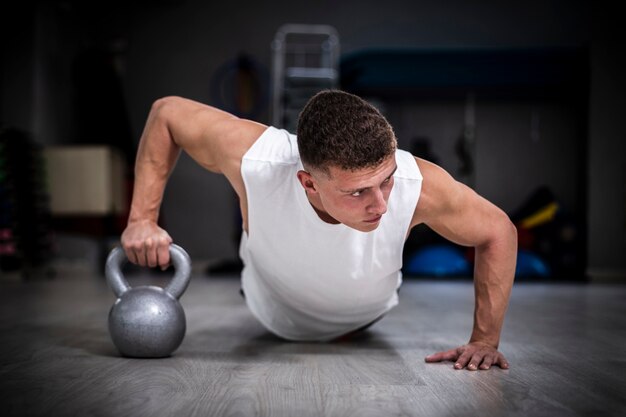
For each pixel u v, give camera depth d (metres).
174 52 7.31
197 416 1.01
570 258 5.92
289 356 1.63
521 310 3.05
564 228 5.95
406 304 3.32
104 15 7.35
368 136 1.20
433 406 1.09
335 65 7.23
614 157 6.79
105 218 6.21
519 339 2.00
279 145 1.51
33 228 5.53
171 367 1.45
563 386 1.27
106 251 6.61
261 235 1.55
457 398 1.15
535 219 5.98
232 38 7.30
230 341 1.90
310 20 7.28
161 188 1.64
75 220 6.07
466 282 5.27
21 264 5.34
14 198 5.30
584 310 3.05
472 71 6.18
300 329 1.84
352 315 1.78
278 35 7.26
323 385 1.26
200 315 2.67
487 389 1.24
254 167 1.49
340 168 1.20
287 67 7.27
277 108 6.82
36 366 1.46
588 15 7.04
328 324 1.81
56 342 1.86
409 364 1.52
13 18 6.37
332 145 1.20
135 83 7.29
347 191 1.23
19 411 1.05
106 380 1.30
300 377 1.35
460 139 7.00
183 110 1.62
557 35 7.10
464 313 2.85
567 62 6.20
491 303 1.53
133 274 5.92
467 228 1.49
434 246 6.00
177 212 7.24
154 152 1.62
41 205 5.80
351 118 1.21
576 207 7.03
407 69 6.16
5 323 2.38
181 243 7.21
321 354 1.67
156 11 7.34
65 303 3.25
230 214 7.22
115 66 7.20
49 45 6.63
